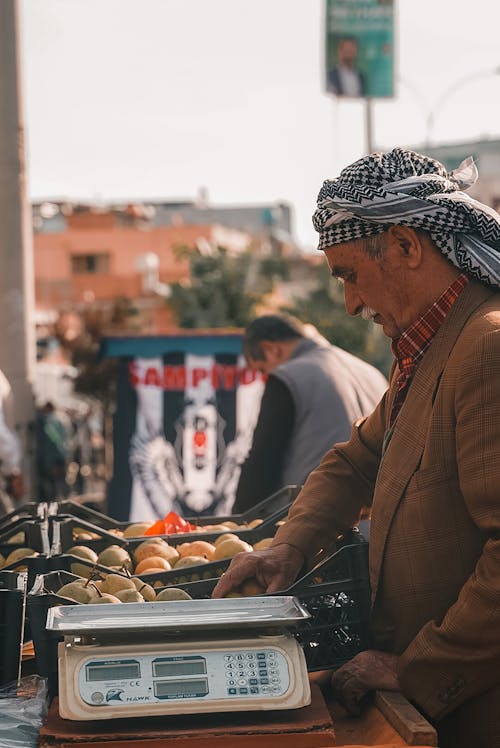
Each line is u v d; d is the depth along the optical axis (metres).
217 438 7.93
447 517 2.33
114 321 27.17
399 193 2.38
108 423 20.47
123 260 47.62
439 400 2.35
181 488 7.93
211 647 2.05
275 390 4.93
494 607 2.15
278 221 58.41
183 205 59.41
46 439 13.36
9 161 9.02
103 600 2.31
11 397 8.40
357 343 15.38
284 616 2.08
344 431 4.88
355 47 19.70
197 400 7.94
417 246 2.42
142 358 7.96
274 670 2.04
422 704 2.25
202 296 20.59
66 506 3.52
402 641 2.40
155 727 1.99
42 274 47.78
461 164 2.69
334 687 2.35
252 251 21.58
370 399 5.10
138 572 2.93
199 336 7.91
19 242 9.05
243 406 7.93
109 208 55.22
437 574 2.35
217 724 2.00
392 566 2.41
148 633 2.09
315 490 2.85
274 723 2.01
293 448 4.89
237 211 56.09
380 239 2.44
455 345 2.36
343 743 2.18
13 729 2.00
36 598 2.24
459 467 2.28
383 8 19.67
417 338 2.47
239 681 2.01
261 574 2.59
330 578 2.51
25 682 2.19
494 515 2.21
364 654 2.37
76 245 47.69
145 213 54.12
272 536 3.28
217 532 3.25
